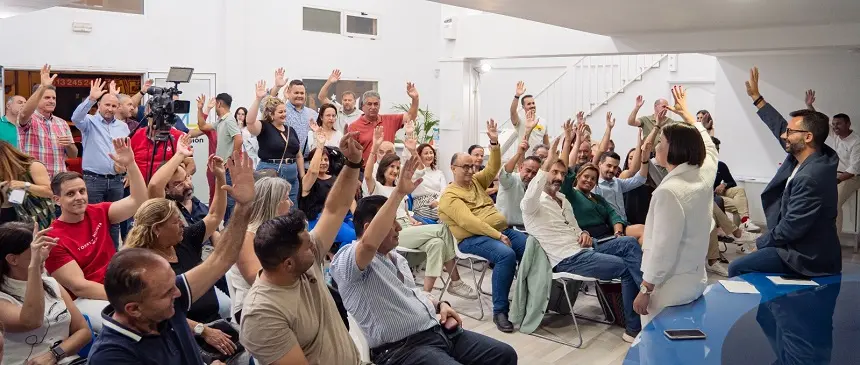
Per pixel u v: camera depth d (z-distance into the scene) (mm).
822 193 3857
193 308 3373
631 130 10352
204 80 9375
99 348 2094
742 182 8844
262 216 3248
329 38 10742
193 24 9219
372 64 11391
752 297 3508
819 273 3916
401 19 11742
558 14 5668
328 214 2891
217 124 7074
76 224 3475
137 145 5773
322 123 6633
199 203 4750
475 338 3145
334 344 2621
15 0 5230
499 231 5219
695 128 3408
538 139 8039
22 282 2807
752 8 5289
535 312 4883
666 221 3285
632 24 6332
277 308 2430
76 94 8656
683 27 6566
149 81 7180
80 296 3330
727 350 2750
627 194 5770
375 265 2955
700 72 9656
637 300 3475
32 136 5781
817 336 2824
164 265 2115
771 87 8680
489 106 12547
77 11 8164
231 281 3312
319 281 2682
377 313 2945
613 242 4914
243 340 2459
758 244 4254
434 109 12469
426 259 5363
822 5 5113
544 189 5012
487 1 4988
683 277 3396
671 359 2650
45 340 2822
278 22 10086
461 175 5207
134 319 2117
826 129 3920
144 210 2990
